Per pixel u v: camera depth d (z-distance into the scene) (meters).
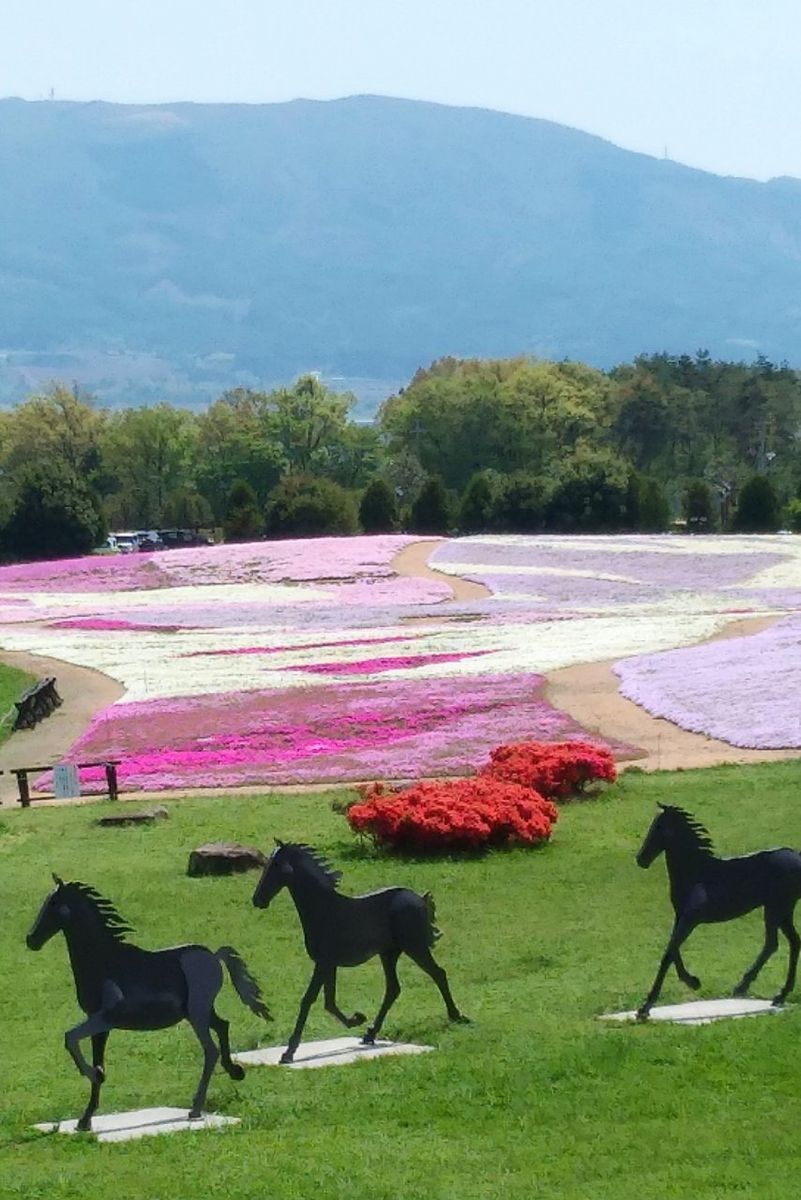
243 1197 13.81
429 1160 14.52
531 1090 16.70
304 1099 17.23
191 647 70.25
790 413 191.88
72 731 54.50
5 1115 18.00
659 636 66.94
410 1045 19.81
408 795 34.88
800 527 125.19
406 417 180.50
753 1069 16.72
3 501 126.06
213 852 33.25
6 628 80.62
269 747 48.31
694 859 20.38
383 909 20.08
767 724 47.03
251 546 110.81
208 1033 17.25
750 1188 13.22
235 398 191.25
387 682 56.69
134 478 173.00
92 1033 17.03
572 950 25.88
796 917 26.06
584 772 39.19
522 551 103.94
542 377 178.50
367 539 112.88
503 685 54.94
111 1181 14.54
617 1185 13.53
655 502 124.75
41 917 17.23
